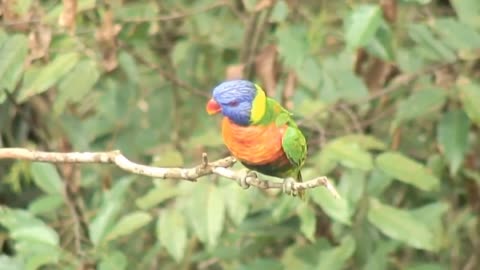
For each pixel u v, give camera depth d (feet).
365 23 26.61
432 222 28.78
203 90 36.22
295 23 31.32
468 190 32.45
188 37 36.01
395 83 30.73
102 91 36.88
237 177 20.10
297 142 21.01
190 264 34.19
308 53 30.19
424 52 29.91
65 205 32.01
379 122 33.04
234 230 29.66
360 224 28.22
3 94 27.73
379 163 27.22
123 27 31.14
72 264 27.55
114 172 35.76
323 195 26.07
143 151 35.50
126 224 27.84
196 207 26.96
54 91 33.47
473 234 34.24
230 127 20.83
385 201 32.24
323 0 32.24
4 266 27.20
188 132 35.83
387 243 28.32
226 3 34.32
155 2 34.06
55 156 21.29
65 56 28.48
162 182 28.68
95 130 35.55
